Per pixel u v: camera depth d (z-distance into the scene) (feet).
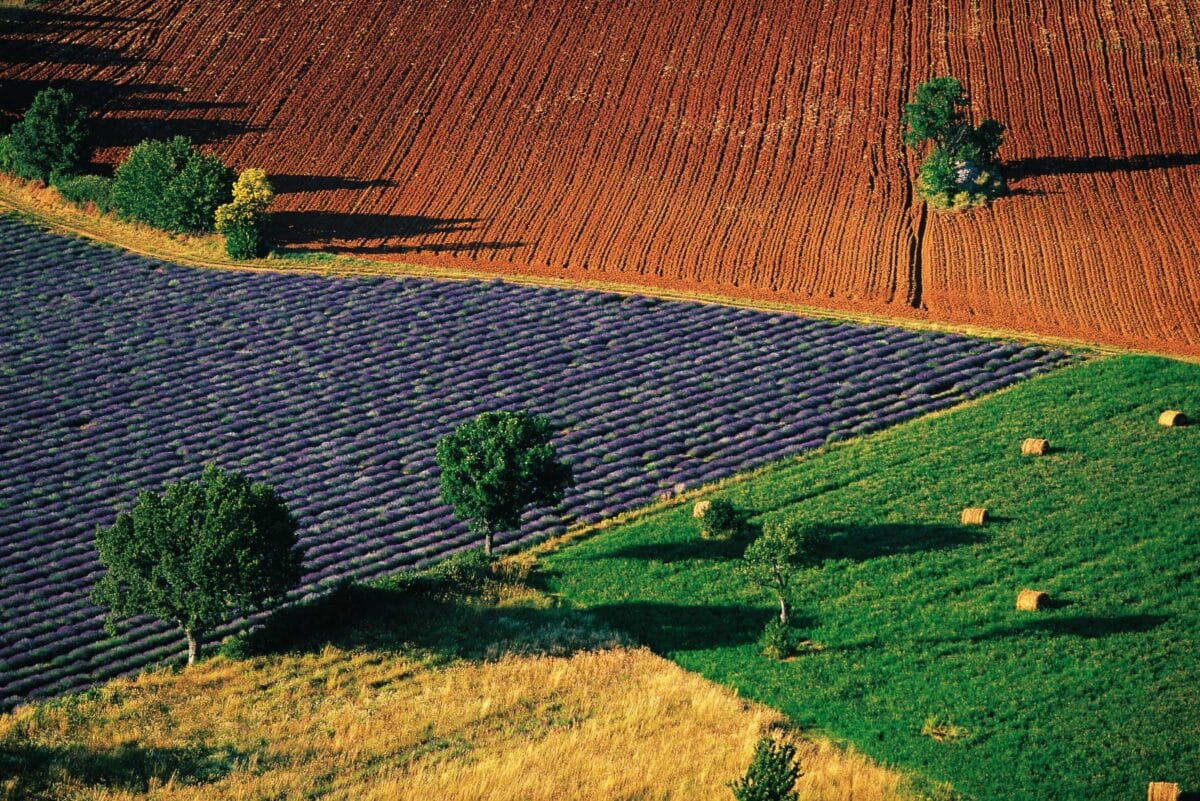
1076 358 211.00
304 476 188.14
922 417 196.54
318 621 149.79
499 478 160.45
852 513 170.40
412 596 156.25
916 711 129.90
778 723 128.36
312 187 279.69
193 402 208.23
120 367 218.59
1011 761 120.78
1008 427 188.85
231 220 259.80
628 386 210.59
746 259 251.80
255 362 220.23
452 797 113.91
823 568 158.61
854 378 208.54
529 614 152.76
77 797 112.68
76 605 157.99
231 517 142.51
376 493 184.34
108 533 145.89
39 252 258.57
